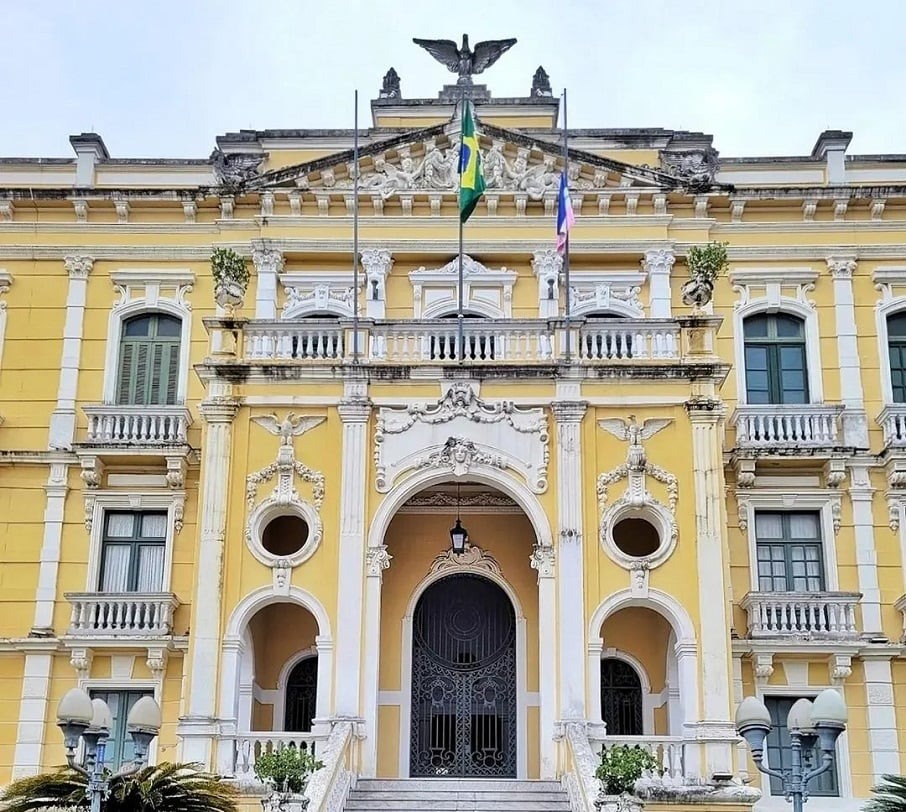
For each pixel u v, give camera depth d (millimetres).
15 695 24219
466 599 25031
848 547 25000
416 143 26875
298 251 26688
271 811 17438
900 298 26672
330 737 20031
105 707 15555
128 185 27516
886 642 24250
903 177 27547
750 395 26312
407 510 25156
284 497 22328
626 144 27562
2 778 23656
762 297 26703
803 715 15266
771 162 27469
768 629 23969
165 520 25359
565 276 24500
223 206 26891
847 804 23391
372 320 23344
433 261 26859
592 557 21875
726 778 20156
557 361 22781
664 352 23109
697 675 21156
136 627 24047
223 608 21734
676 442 22516
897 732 23891
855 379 26078
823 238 26969
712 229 26969
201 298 26734
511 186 26828
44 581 24844
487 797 19812
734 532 25062
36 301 26781
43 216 27188
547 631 21562
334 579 21906
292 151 27703
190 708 21016
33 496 25500
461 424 22641
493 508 25141
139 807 14312
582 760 19000
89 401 26125
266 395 22828
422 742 24219
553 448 22547
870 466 25344
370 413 22734
